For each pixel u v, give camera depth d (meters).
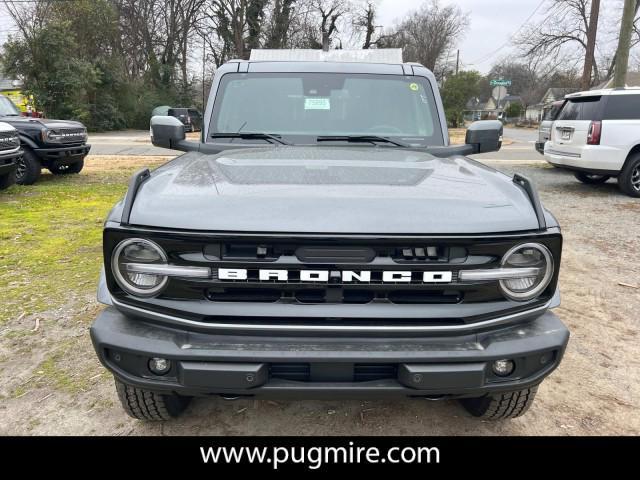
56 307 4.28
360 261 1.96
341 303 2.01
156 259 1.99
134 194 2.12
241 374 1.97
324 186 2.19
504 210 2.08
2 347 3.61
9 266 5.32
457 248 1.99
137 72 41.97
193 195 2.10
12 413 2.88
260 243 1.94
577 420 2.89
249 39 44.44
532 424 2.85
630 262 5.84
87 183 10.74
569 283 5.13
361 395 2.02
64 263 5.43
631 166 9.62
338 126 3.41
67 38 29.03
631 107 9.57
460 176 2.46
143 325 2.10
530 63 40.50
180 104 42.28
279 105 3.47
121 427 2.77
